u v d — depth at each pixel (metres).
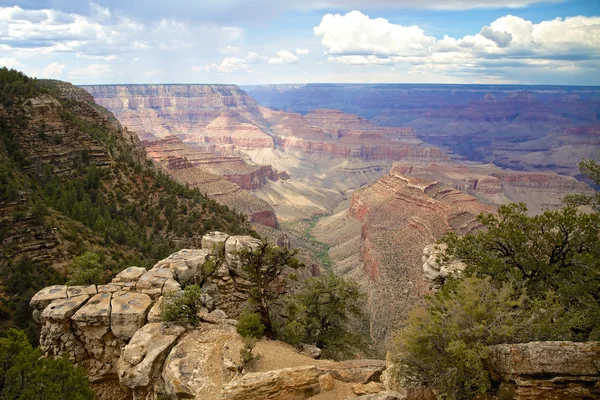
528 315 23.83
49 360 25.47
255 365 28.89
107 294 35.72
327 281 45.69
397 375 23.23
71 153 80.19
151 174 94.12
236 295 44.09
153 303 34.84
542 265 32.00
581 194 35.94
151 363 29.75
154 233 76.88
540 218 33.47
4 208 52.34
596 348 19.02
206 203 92.94
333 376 27.81
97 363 32.94
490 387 20.41
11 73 88.75
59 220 58.97
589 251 32.06
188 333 32.34
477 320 22.48
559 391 18.42
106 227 65.19
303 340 41.44
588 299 28.88
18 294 46.34
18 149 73.00
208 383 27.30
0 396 22.72
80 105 104.75
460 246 36.28
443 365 21.59
